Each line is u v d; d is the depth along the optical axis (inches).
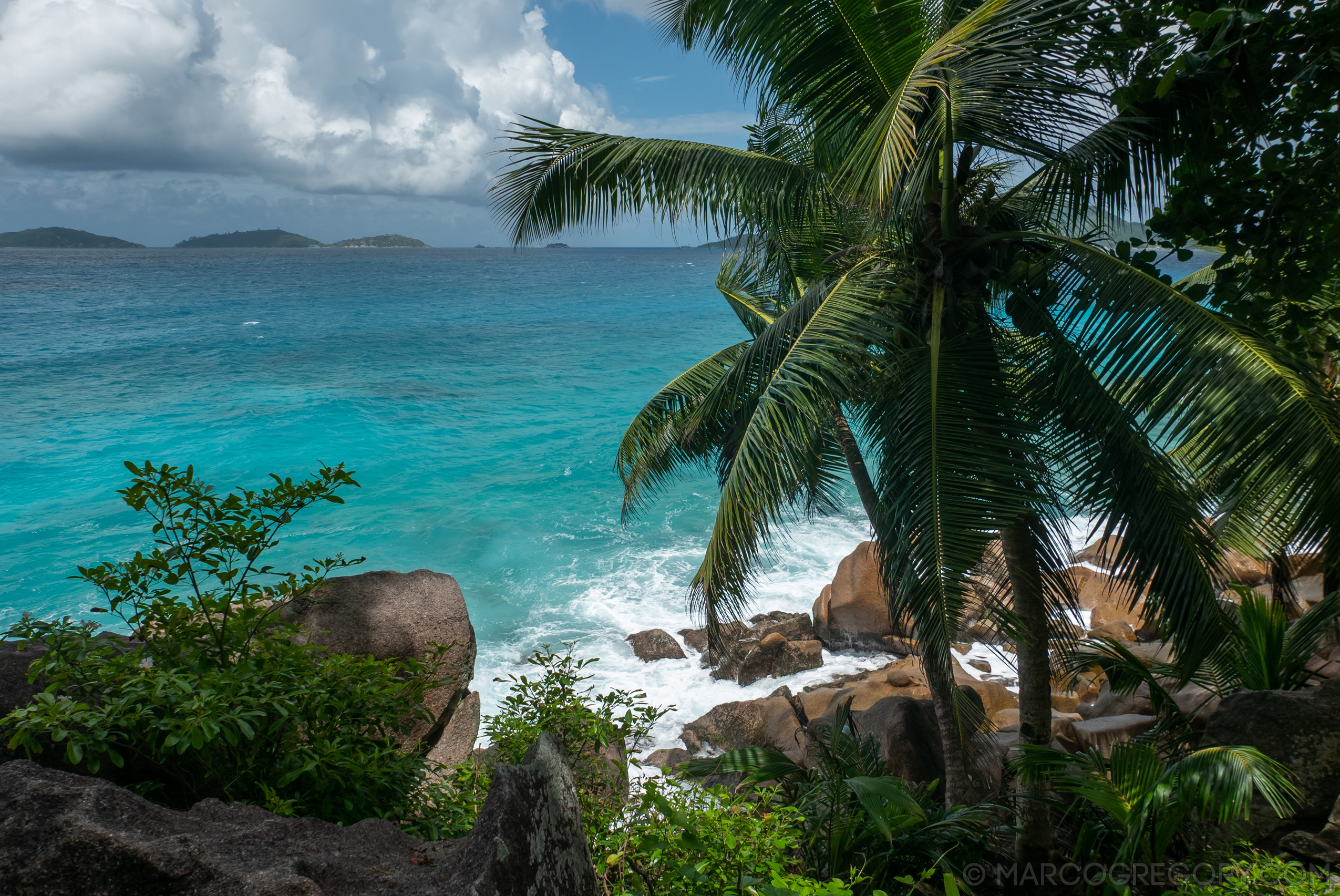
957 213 227.1
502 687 495.2
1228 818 177.2
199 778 104.3
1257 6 198.1
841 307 230.5
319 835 83.0
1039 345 227.9
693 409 322.0
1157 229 228.7
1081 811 255.8
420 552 693.9
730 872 117.6
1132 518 211.8
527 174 256.7
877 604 526.3
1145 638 468.1
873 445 235.6
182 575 113.3
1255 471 191.5
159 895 66.4
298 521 749.3
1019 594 253.1
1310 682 303.1
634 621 580.1
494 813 76.7
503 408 1242.6
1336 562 181.0
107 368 1448.1
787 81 240.7
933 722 346.9
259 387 1317.7
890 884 209.2
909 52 225.8
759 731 410.0
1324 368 278.4
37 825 67.2
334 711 114.3
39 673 97.2
